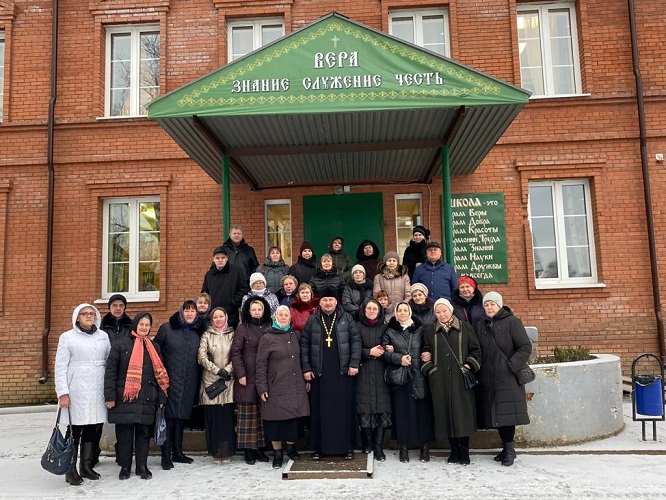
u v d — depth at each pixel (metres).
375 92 6.96
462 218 10.83
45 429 8.79
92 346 5.79
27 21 11.76
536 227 11.06
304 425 6.66
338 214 11.01
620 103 10.88
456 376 6.00
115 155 11.28
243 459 6.51
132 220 11.48
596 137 10.80
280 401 5.99
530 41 11.48
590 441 6.84
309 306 6.79
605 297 10.53
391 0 11.27
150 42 11.95
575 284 10.71
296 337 6.29
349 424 6.14
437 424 5.96
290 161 9.66
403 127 7.98
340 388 6.15
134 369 5.75
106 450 7.03
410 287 7.23
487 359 6.09
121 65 11.94
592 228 10.91
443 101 6.94
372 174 10.63
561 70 11.40
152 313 10.93
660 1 11.12
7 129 11.45
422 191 10.95
